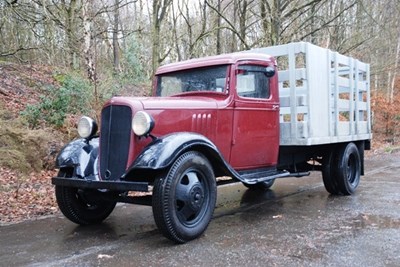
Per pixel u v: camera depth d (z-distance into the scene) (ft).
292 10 40.57
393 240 12.56
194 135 13.46
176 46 49.67
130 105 13.23
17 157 22.77
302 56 19.74
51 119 31.37
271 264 10.59
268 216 16.31
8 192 20.45
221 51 50.67
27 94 36.83
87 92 34.91
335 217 15.81
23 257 11.56
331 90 19.83
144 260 11.13
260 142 17.03
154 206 12.35
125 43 57.31
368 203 18.52
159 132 13.48
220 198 20.58
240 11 43.65
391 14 57.62
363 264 10.48
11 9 30.17
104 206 15.76
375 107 64.80
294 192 22.13
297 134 17.88
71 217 14.97
